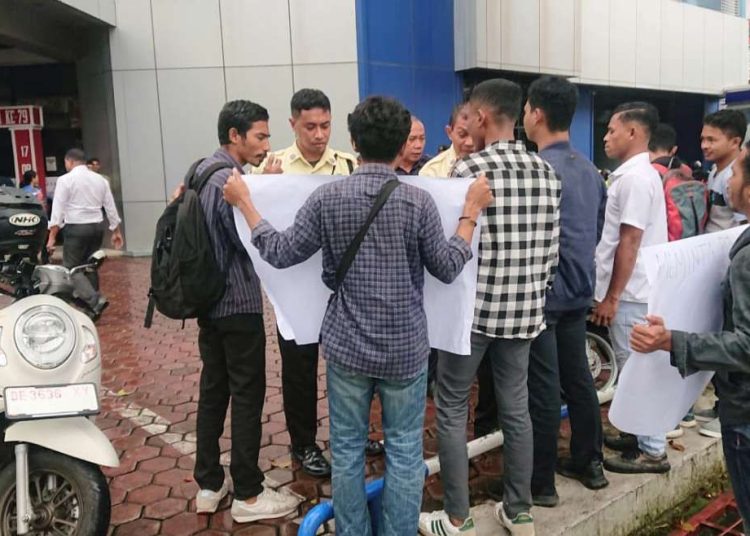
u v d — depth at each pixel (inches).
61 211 297.3
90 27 489.7
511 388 109.6
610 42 703.1
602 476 129.3
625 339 139.4
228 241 111.4
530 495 112.3
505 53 565.6
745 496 86.1
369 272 90.0
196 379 207.3
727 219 156.6
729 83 880.3
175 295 108.7
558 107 116.2
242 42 476.4
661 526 135.6
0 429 107.4
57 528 105.0
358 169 93.1
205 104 481.4
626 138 133.0
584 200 117.3
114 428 167.8
